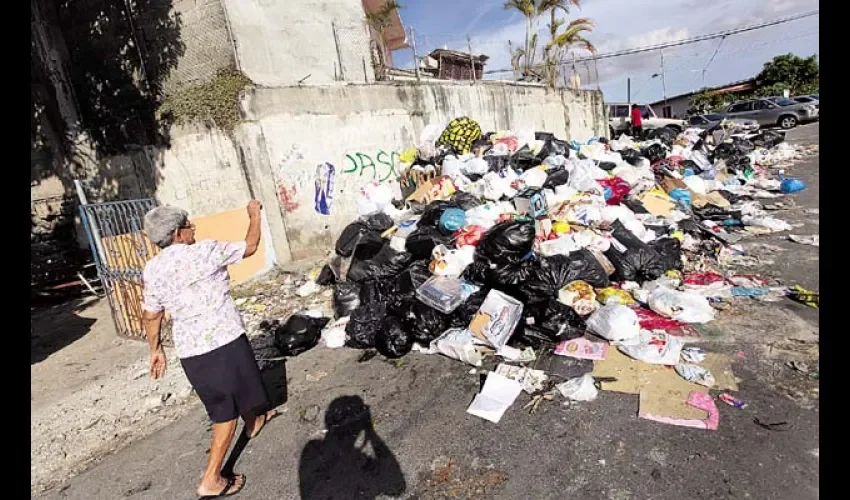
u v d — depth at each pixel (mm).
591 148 7992
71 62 7992
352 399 3268
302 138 6793
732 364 2955
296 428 3035
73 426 3475
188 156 6879
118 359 4691
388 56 13805
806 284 3943
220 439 2492
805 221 5746
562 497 2172
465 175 6738
